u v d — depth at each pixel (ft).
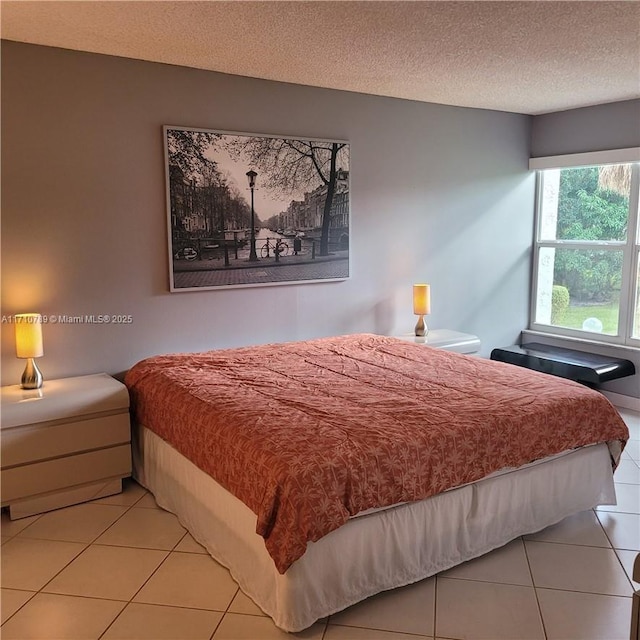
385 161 14.76
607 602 7.67
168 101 11.74
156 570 8.37
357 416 8.41
